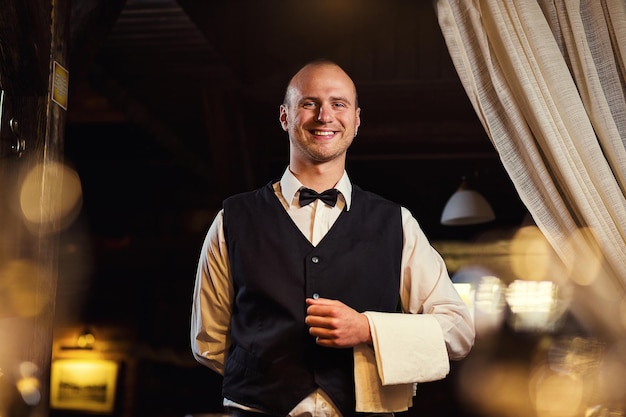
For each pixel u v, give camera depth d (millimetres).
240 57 6559
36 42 2410
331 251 1893
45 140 2445
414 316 1832
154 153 9055
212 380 9141
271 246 1900
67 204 9203
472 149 8070
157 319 9281
